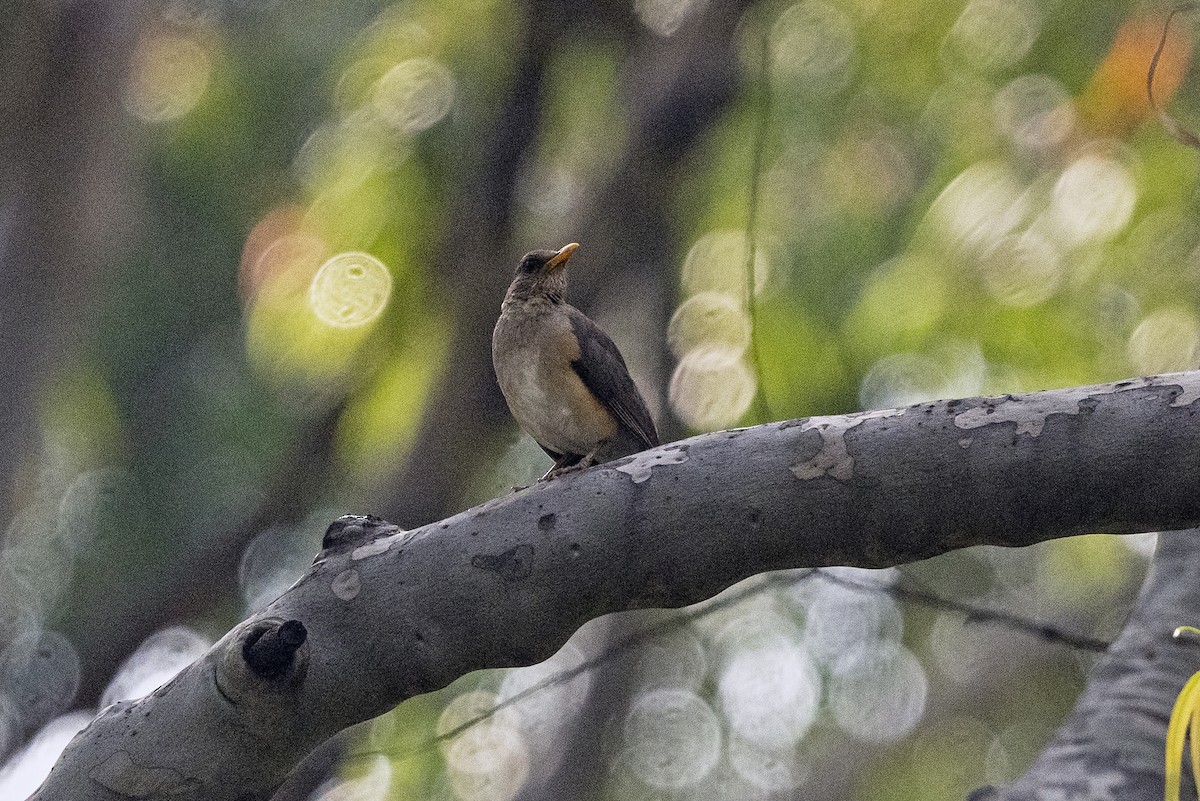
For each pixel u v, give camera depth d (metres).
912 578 8.09
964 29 13.04
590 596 5.32
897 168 13.44
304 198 14.21
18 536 18.14
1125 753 6.39
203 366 18.22
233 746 5.20
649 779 17.70
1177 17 11.16
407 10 13.98
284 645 5.07
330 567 5.41
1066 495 4.98
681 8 13.25
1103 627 17.19
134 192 14.91
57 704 17.19
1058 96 12.74
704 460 5.28
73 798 5.18
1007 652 17.66
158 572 16.45
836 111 13.48
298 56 16.02
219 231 17.33
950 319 12.85
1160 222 12.37
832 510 5.15
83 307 13.97
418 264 13.27
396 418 13.77
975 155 12.80
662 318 14.09
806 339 13.33
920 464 5.07
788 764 18.08
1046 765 6.48
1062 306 12.66
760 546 5.23
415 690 5.39
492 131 13.23
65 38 13.30
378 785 13.93
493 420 12.85
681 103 12.72
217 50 15.73
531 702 16.81
